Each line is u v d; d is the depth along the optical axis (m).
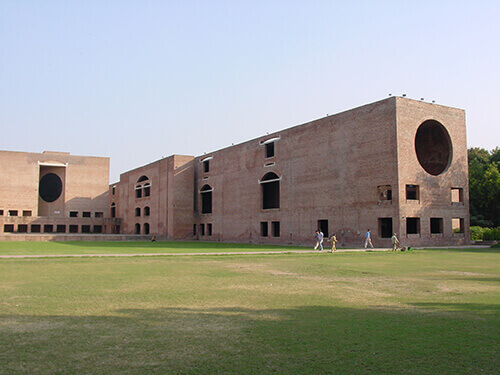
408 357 6.50
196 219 67.50
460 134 41.88
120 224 88.12
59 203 91.38
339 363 6.25
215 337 7.60
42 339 7.47
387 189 38.19
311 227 45.09
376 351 6.79
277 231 52.56
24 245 42.25
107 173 94.56
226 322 8.70
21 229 83.31
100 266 20.38
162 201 69.94
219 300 11.18
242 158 57.06
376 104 38.81
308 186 45.78
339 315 9.34
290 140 48.75
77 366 6.13
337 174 42.31
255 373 5.86
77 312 9.63
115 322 8.70
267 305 10.51
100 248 36.91
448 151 41.34
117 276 16.36
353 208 40.38
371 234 38.50
